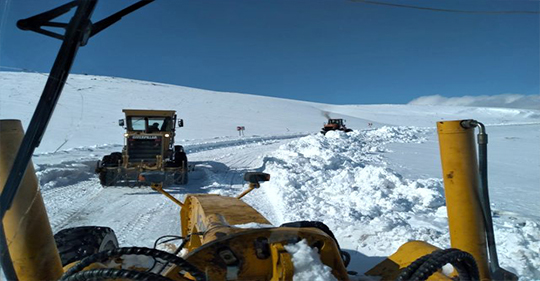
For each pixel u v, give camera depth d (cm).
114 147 1848
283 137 3067
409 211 606
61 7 103
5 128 116
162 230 518
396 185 772
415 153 1501
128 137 966
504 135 2586
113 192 809
